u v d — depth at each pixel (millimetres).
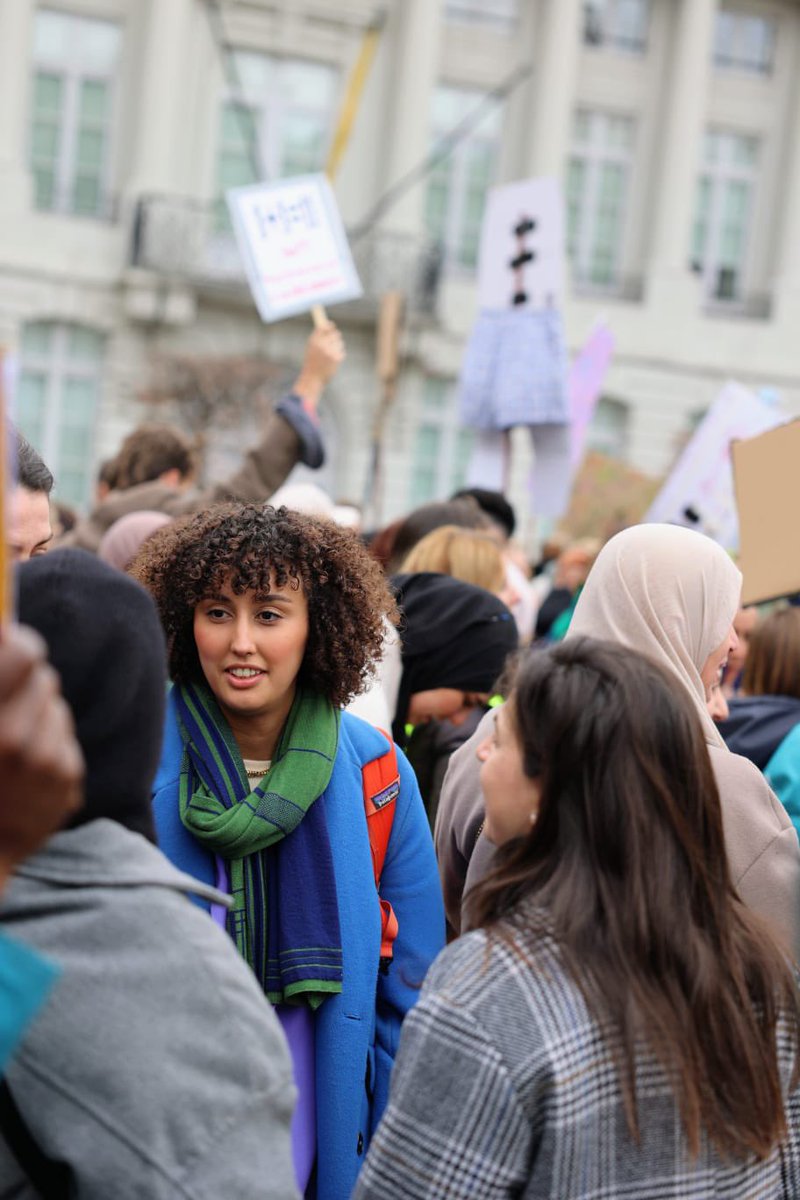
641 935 1843
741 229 30234
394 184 27875
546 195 7293
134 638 1714
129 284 26297
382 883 2643
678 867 1897
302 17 27656
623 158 29594
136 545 3980
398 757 2703
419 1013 1819
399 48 28000
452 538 4137
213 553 2479
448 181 28609
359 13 27922
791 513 3492
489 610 3803
